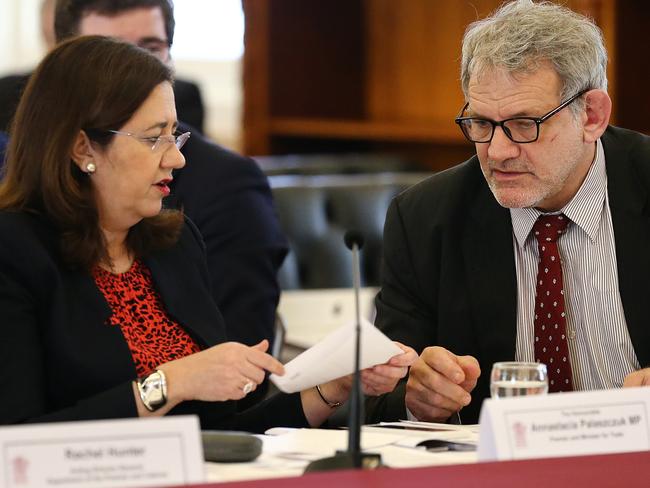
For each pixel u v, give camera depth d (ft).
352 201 36.88
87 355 18.30
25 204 18.81
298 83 50.39
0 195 18.93
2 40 62.80
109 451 13.42
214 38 65.82
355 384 15.33
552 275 21.35
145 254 20.04
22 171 18.85
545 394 16.28
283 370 17.30
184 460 13.58
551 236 21.39
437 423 19.74
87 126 18.70
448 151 49.83
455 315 21.86
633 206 21.26
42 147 18.66
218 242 26.25
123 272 19.79
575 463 14.39
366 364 17.43
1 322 17.92
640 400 15.06
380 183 37.47
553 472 14.05
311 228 36.22
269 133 49.83
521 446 14.66
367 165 45.06
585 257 21.30
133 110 18.79
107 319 18.70
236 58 65.82
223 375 17.43
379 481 13.56
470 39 20.63
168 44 28.78
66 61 18.93
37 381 17.95
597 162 21.35
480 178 22.52
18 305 18.07
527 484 13.61
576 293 21.35
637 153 21.75
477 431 18.42
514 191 20.25
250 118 49.75
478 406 21.67
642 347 20.94
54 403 18.42
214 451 15.85
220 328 20.30
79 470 13.32
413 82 49.96
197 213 26.35
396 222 23.03
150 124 18.93
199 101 38.22
